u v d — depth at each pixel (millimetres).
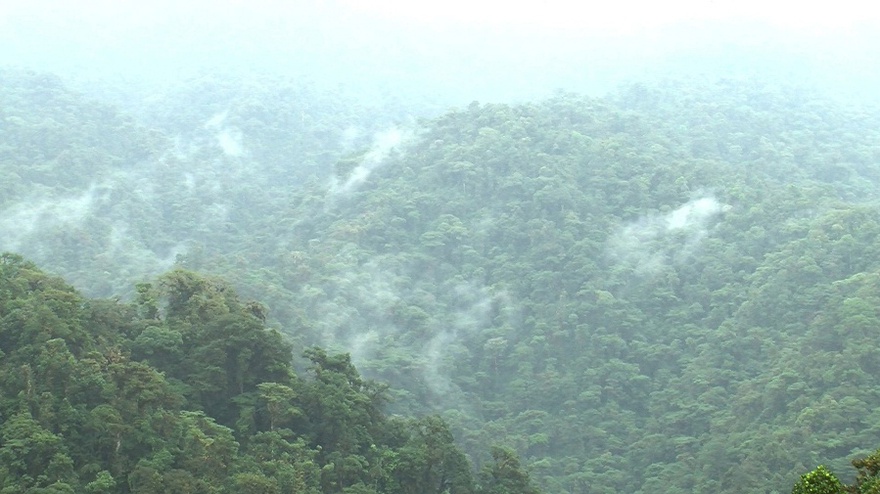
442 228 115188
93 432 47969
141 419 49625
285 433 54594
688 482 73750
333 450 56438
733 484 67875
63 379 49719
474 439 83688
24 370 48500
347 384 60312
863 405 69688
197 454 49219
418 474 56250
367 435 58375
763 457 68875
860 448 66250
